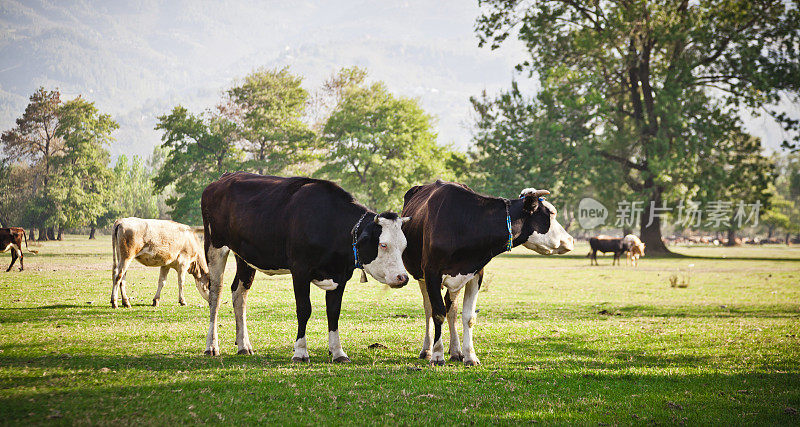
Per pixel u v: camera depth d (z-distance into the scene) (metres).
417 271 9.65
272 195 9.46
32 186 92.31
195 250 16.78
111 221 101.25
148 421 5.71
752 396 7.23
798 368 8.90
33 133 88.94
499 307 17.12
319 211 8.96
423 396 6.83
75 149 83.50
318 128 91.38
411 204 10.28
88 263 33.59
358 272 31.05
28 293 17.98
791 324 13.64
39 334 10.74
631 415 6.40
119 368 7.98
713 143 50.44
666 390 7.49
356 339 11.11
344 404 6.48
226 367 8.22
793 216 125.19
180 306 16.09
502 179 55.66
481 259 9.02
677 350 10.28
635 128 53.62
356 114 71.62
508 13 52.28
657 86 53.31
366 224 8.73
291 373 7.82
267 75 78.44
